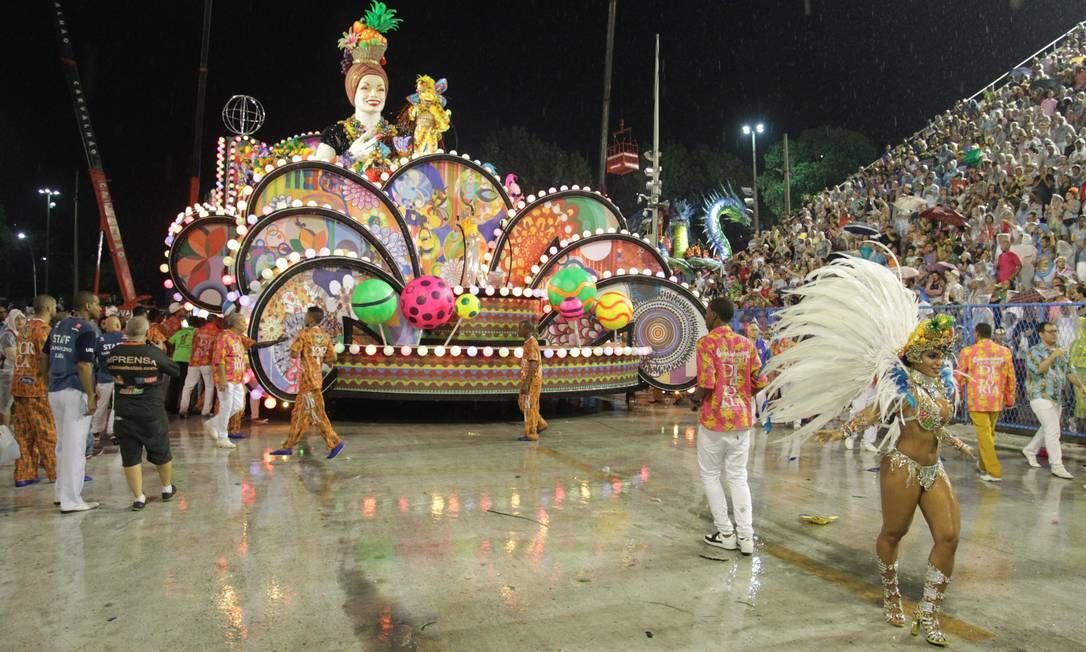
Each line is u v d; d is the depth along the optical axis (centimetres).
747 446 540
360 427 1115
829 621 413
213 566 490
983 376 786
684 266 2905
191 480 741
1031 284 1312
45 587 452
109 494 683
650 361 1382
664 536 569
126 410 625
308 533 565
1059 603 441
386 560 505
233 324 970
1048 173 1529
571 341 1352
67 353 621
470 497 682
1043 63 2372
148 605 425
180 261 1377
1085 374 949
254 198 1191
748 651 374
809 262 2020
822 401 455
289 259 1136
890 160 2664
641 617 415
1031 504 679
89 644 374
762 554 530
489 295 1258
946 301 1368
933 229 1764
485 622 405
